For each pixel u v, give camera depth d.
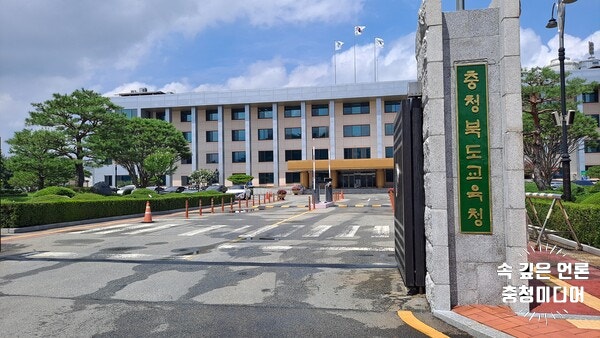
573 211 10.19
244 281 7.32
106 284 7.20
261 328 5.01
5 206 15.41
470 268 5.41
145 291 6.72
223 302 6.09
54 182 33.69
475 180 5.39
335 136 61.66
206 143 65.19
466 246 5.43
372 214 21.70
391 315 5.41
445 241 5.31
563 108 14.42
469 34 5.41
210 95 63.34
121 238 13.30
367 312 5.55
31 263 9.20
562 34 14.52
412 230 6.22
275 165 62.84
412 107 6.23
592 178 46.41
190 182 61.44
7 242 12.73
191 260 9.30
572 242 10.08
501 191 5.35
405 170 6.25
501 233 5.36
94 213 19.75
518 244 5.12
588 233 9.52
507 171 5.16
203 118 65.50
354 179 60.38
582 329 4.57
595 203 10.50
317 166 56.75
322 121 62.34
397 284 6.95
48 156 31.38
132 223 18.84
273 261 9.05
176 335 4.81
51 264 9.03
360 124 61.25
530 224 11.37
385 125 60.66
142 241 12.51
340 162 56.38
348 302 6.01
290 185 62.34
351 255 9.62
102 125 34.72
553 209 11.11
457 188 5.43
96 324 5.21
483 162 5.37
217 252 10.34
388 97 60.12
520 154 5.11
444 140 5.34
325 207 27.89
